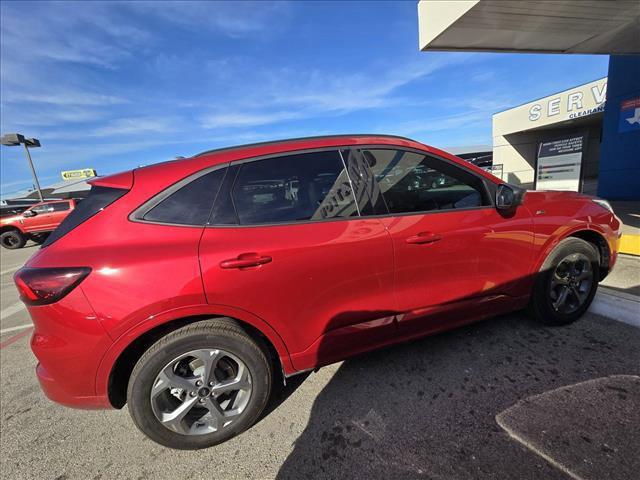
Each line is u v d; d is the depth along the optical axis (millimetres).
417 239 2428
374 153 2510
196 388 2092
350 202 2367
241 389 2180
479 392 2379
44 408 2771
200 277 1975
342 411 2354
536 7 5648
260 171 2270
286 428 2266
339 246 2244
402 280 2445
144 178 2146
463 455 1909
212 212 2137
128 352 2080
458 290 2643
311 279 2205
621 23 6375
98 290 1888
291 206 2258
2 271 9492
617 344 2756
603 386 2307
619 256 4934
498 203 2652
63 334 1911
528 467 1789
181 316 1976
